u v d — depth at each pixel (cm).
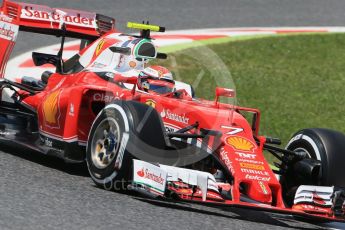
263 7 7256
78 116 2734
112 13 6338
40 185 2444
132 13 6431
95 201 2316
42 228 1975
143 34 2902
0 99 3170
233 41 6075
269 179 2405
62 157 2800
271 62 5750
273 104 4812
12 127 3000
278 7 7319
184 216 2284
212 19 6662
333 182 2541
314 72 5647
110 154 2480
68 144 2762
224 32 6328
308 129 2694
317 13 7262
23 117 3052
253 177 2388
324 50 6191
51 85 3044
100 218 2131
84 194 2391
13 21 3183
